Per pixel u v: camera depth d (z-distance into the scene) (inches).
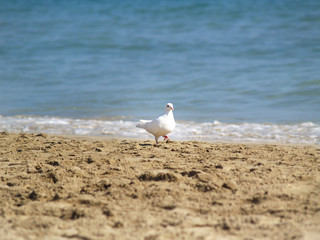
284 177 317.1
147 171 334.6
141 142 491.2
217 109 729.0
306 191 288.5
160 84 926.4
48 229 238.7
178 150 426.6
